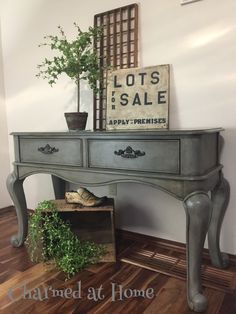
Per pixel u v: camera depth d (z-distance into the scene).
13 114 2.27
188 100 1.46
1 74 2.26
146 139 1.10
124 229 1.78
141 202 1.70
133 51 1.59
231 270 1.35
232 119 1.36
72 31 1.85
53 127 2.04
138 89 1.55
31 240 1.51
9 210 2.38
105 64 1.69
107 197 1.69
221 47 1.35
